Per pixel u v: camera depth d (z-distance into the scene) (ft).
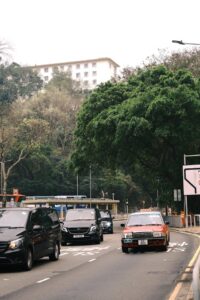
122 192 380.17
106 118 155.02
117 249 77.82
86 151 167.84
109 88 167.84
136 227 72.18
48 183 334.24
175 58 200.54
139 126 145.59
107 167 174.29
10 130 253.24
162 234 69.92
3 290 40.47
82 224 89.40
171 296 35.12
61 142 375.04
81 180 362.33
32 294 38.06
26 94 463.01
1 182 302.45
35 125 261.24
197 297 23.08
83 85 530.27
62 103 391.65
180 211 169.89
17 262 51.96
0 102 347.77
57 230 65.26
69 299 35.42
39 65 618.44
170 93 147.33
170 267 52.08
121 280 44.19
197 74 193.57
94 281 44.16
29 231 55.16
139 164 186.19
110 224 132.77
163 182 181.27
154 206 356.79
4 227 54.44
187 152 160.76
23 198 223.30
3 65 448.24
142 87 161.68
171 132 149.28
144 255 65.92
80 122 168.86
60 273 50.62
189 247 76.13
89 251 75.66
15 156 307.58
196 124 151.02
